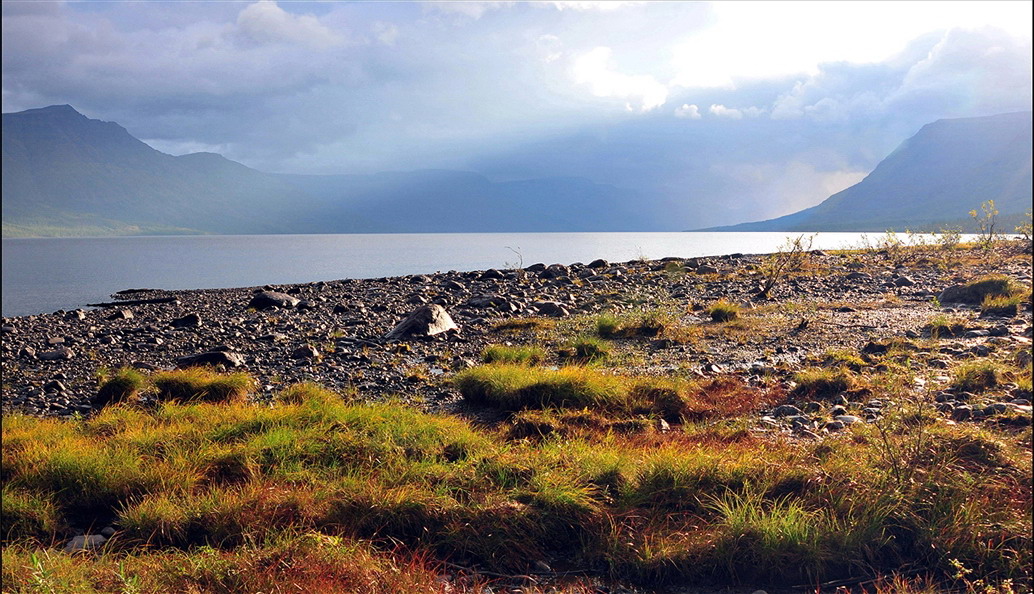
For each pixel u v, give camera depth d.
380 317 23.75
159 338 20.50
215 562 5.94
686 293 27.31
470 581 6.22
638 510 7.10
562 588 6.11
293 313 25.45
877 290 26.39
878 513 6.62
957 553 6.16
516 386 11.88
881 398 11.13
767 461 7.82
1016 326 16.97
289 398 12.50
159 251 140.75
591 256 89.38
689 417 11.08
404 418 9.98
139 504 7.46
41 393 14.31
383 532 6.93
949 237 42.03
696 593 6.07
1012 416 9.44
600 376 12.32
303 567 5.85
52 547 6.34
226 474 8.34
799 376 12.59
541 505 7.17
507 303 24.33
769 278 28.16
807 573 6.13
